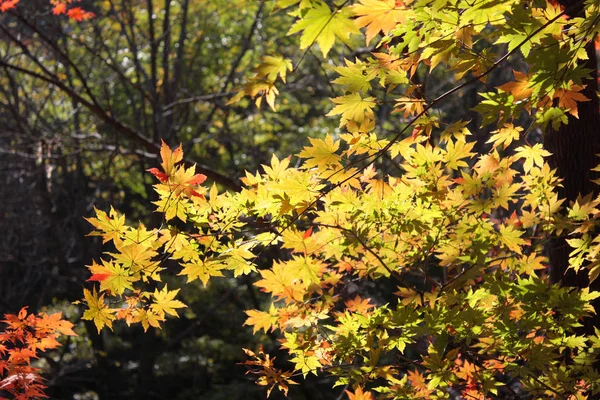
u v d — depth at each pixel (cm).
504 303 297
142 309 265
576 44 220
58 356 1446
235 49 1487
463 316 283
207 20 1463
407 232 307
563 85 229
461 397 346
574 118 349
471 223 312
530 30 209
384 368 298
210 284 1395
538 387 305
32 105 1330
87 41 1425
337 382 315
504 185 308
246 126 1370
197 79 1482
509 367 293
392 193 284
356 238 291
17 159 1424
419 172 288
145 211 1544
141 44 1371
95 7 1391
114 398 1549
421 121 257
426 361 288
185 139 1429
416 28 237
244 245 266
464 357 329
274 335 1431
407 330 297
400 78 239
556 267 362
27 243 1529
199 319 1521
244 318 1549
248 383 1426
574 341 299
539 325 292
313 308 337
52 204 1598
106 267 251
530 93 230
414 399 312
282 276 299
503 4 200
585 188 351
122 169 1344
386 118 870
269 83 199
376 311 298
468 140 746
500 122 243
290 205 250
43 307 1481
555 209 325
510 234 309
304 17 159
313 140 245
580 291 324
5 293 1617
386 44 252
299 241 281
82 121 1455
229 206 264
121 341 1583
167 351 1591
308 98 1709
